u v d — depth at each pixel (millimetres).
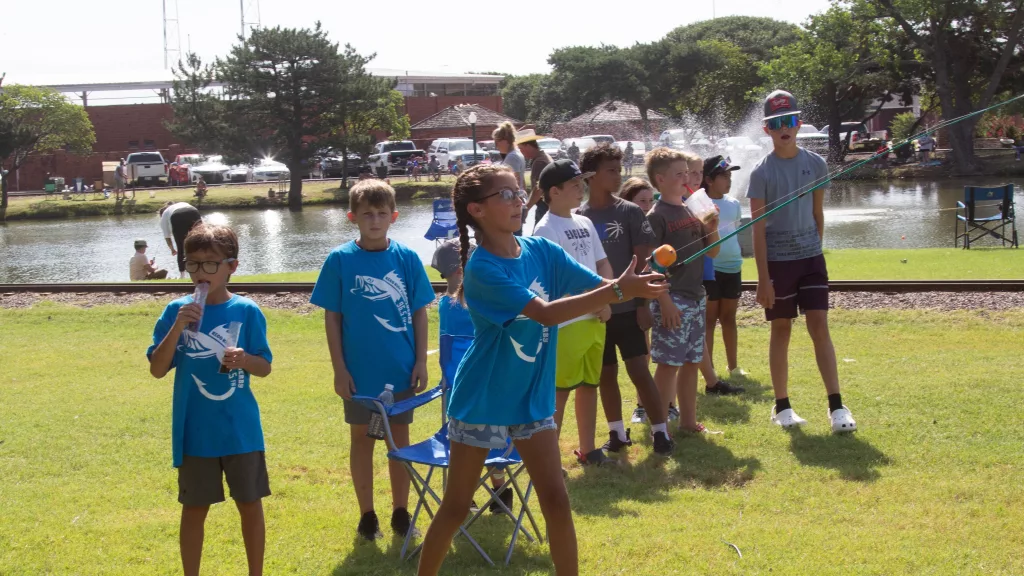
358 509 5496
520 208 3795
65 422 7480
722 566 4453
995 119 44031
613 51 77500
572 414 7477
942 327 10016
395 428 5195
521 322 3750
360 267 5133
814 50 48969
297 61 43719
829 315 10680
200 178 45438
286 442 6801
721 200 8219
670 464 6078
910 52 48594
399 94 58344
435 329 11047
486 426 3838
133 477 6156
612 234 6285
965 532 4758
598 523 5043
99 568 4684
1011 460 5816
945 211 27359
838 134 50281
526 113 83688
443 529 4004
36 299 14211
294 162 43906
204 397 4262
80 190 50781
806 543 4676
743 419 7051
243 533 4391
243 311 4363
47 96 54750
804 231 6715
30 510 5535
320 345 10539
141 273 18094
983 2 43250
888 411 6973
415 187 44219
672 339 6562
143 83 75312
